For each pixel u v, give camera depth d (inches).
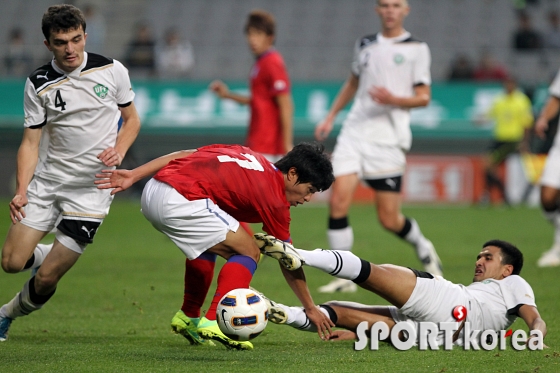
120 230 1817.2
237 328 607.2
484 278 704.4
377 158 1072.8
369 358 624.4
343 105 1170.6
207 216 633.6
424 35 3243.1
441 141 2647.6
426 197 2539.4
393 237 1670.8
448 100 2650.1
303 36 3282.5
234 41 3257.9
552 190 1267.2
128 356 637.3
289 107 1270.9
